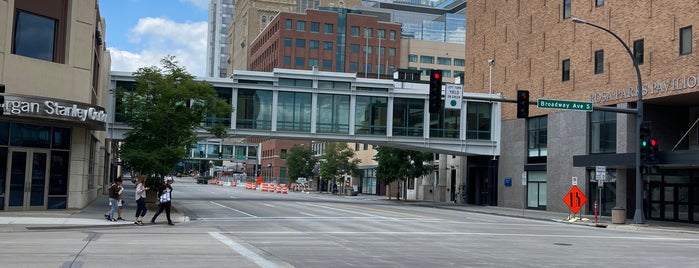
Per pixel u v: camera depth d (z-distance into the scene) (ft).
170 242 56.29
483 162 179.83
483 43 183.11
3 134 86.48
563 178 146.41
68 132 95.35
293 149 318.65
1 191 86.17
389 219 99.96
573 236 77.92
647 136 102.83
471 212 147.74
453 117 174.91
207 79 160.86
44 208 91.61
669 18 117.70
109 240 56.59
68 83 91.40
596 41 137.59
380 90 170.91
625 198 127.54
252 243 57.36
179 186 316.19
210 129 116.16
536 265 46.57
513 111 168.04
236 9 649.20
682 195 118.52
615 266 47.09
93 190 129.08
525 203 162.50
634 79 125.90
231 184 379.76
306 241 60.70
